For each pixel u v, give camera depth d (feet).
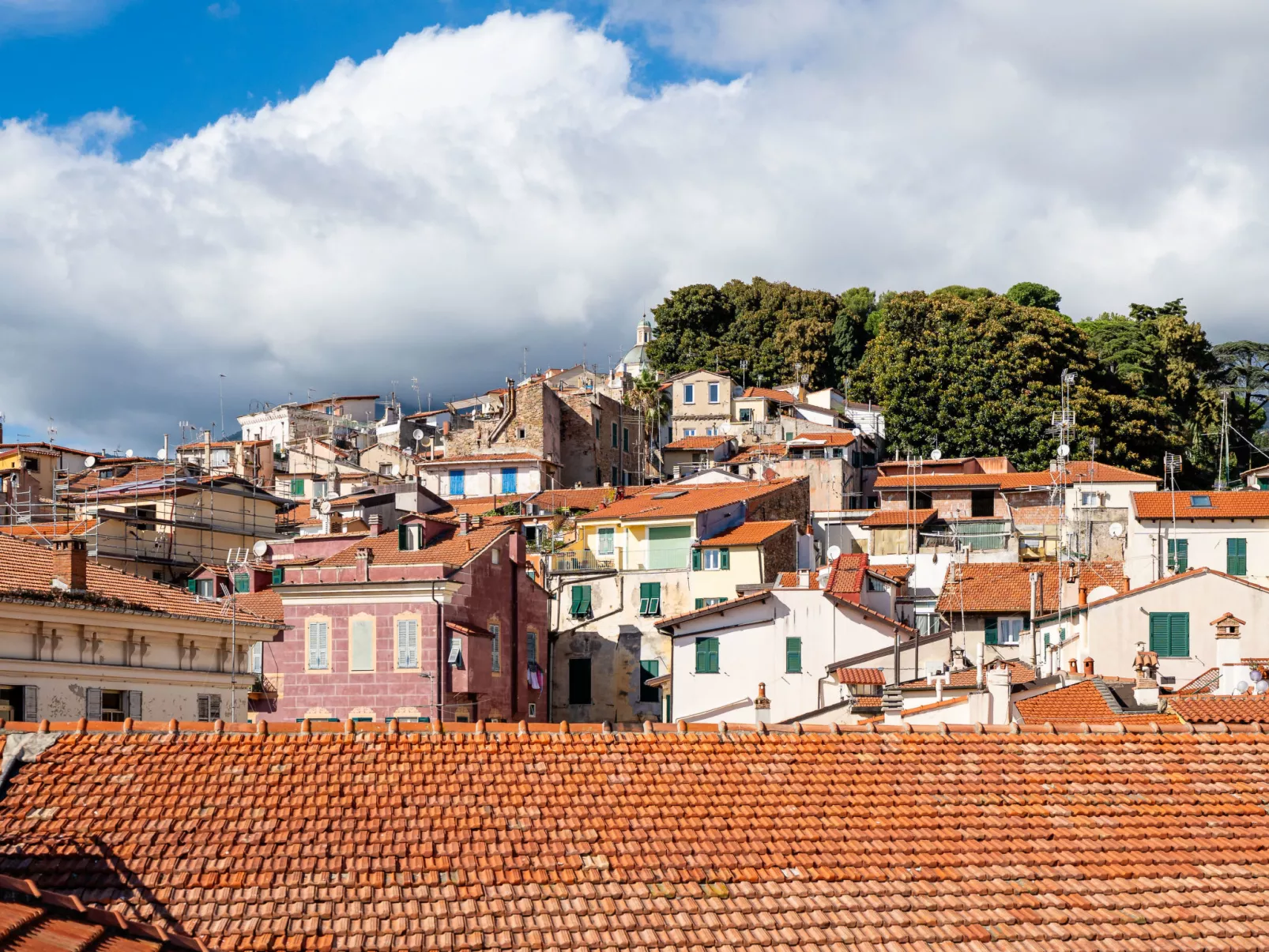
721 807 80.38
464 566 213.87
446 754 82.48
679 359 526.16
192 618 151.74
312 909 69.62
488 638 216.33
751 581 252.62
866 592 219.20
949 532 309.63
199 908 69.10
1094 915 74.74
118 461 350.64
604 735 85.56
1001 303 428.15
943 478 338.34
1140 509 256.52
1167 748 90.07
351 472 415.23
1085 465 341.00
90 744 80.59
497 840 75.82
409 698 204.85
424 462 384.68
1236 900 76.74
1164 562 251.60
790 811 80.69
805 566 282.56
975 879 76.74
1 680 130.31
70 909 63.21
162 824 74.64
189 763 79.77
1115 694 143.95
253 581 243.40
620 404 424.05
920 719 123.54
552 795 79.87
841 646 200.54
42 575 141.38
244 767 79.66
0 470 323.57
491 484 368.68
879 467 374.84
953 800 83.20
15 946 56.70
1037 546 301.22
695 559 256.93
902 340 432.66
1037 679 164.04
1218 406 437.58
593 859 75.20
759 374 510.17
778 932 71.46
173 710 149.89
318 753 81.51
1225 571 249.96
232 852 72.84
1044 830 81.35
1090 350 430.61
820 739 87.71
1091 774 86.69
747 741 86.74
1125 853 79.87
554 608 260.42
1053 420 385.09
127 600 147.74
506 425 390.01
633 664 254.06
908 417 404.16
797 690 200.64
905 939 71.92
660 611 256.32
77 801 76.23
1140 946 72.69
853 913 73.26
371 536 247.09
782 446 399.44
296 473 408.26
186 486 279.28
